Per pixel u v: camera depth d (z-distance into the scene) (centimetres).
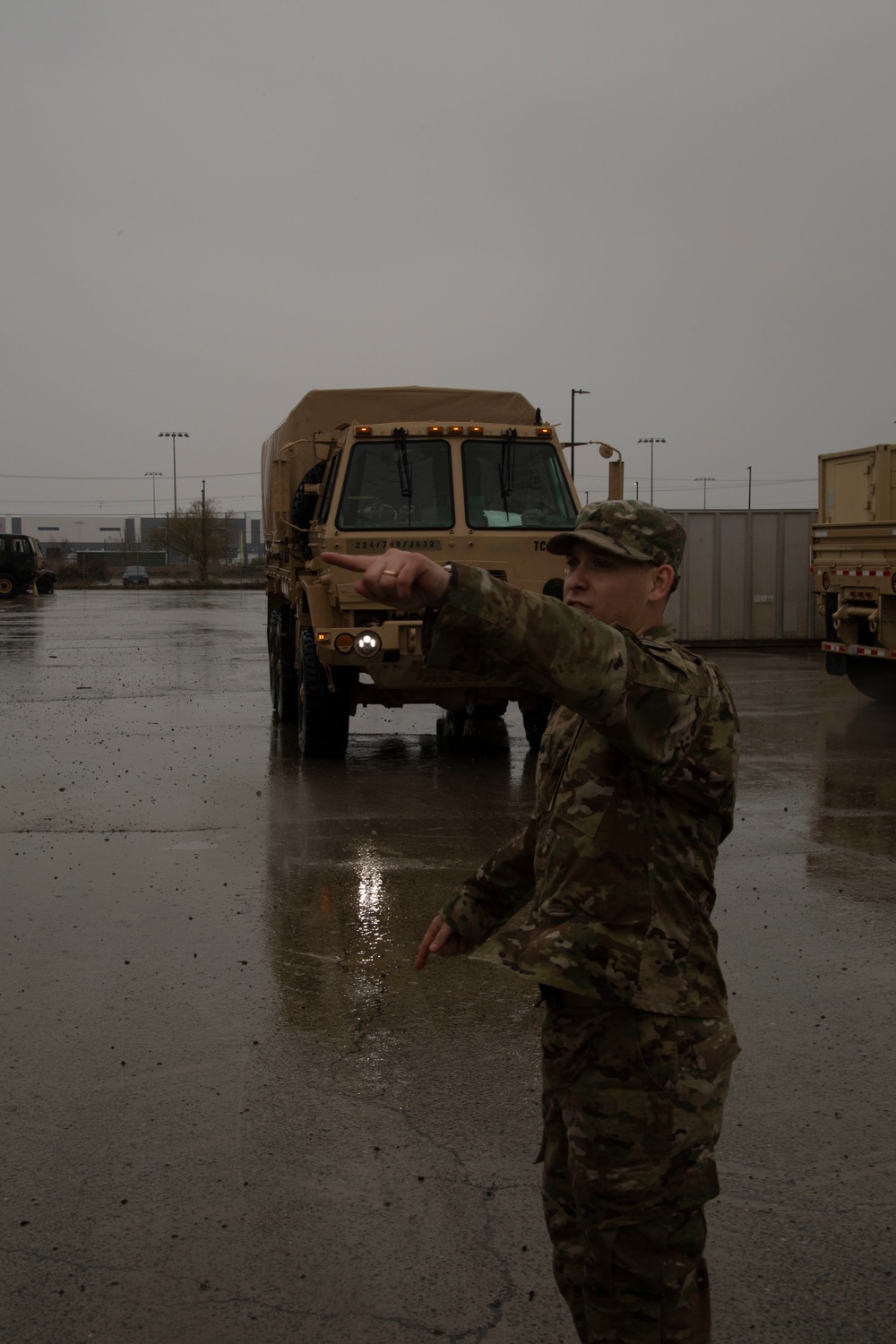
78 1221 333
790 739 1213
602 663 197
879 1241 326
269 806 883
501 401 1226
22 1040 455
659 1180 214
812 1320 293
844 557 1399
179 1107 400
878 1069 434
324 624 990
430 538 998
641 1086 214
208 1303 297
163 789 944
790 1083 422
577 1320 232
